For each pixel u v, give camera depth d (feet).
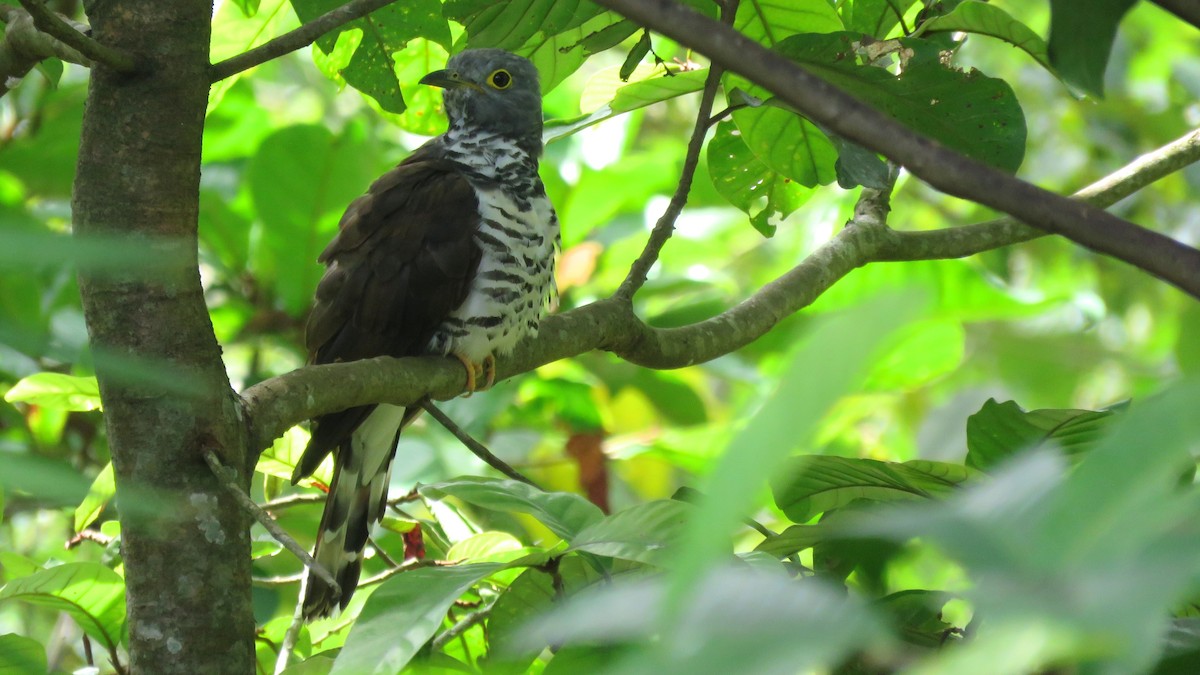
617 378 41.60
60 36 14.94
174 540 15.30
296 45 16.94
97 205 15.90
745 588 5.95
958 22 22.52
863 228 27.02
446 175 28.48
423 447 34.47
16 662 14.84
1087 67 11.59
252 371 35.81
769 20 24.00
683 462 35.99
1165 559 4.80
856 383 4.39
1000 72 54.34
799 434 4.34
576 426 38.40
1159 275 8.95
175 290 15.58
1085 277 57.77
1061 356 56.95
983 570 5.30
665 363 24.94
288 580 24.08
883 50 21.09
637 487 45.57
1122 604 4.69
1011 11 49.32
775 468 4.41
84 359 6.25
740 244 54.44
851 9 26.16
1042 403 57.31
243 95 42.34
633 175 40.22
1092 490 5.19
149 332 15.46
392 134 46.96
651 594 6.53
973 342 57.67
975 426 17.42
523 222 27.94
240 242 36.58
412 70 30.68
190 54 16.12
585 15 21.99
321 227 34.68
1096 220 9.05
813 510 18.38
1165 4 9.36
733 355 40.37
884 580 15.70
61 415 32.35
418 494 25.89
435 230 27.30
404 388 20.07
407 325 27.25
